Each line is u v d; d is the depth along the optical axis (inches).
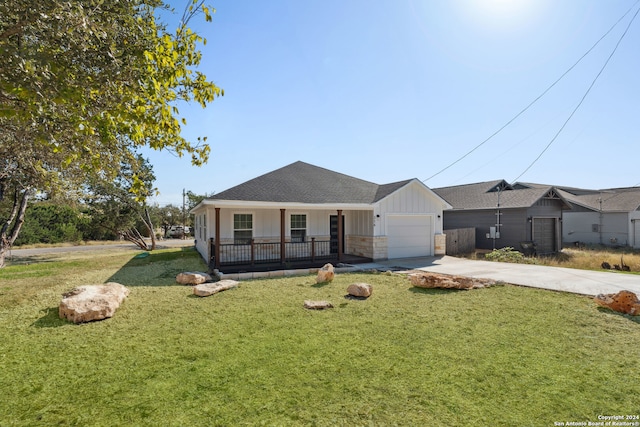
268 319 225.8
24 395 130.3
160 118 172.4
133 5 176.1
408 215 573.6
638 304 227.3
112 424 111.6
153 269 456.1
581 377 141.5
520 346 175.8
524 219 716.7
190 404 123.0
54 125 141.1
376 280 366.9
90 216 828.0
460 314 235.0
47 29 131.9
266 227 530.0
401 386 134.6
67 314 224.5
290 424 110.5
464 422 110.9
